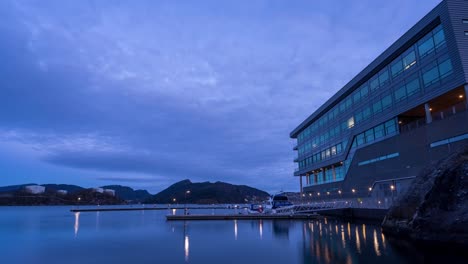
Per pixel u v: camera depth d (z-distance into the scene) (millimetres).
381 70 58000
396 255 25250
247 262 24859
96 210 153125
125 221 73875
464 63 39406
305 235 39062
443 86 42531
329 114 82500
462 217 26375
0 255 29156
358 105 66375
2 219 86250
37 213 131750
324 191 83812
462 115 39062
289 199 90750
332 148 80500
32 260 26938
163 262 25484
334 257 25219
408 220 32594
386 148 54812
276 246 31750
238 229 48500
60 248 33000
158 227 54375
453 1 41688
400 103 52000
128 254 29000
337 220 60219
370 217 53031
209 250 30359
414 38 47875
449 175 29312
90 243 36438
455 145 39781
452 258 23875
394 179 51938
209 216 68125
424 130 45219
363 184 62125
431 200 29812
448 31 41500
